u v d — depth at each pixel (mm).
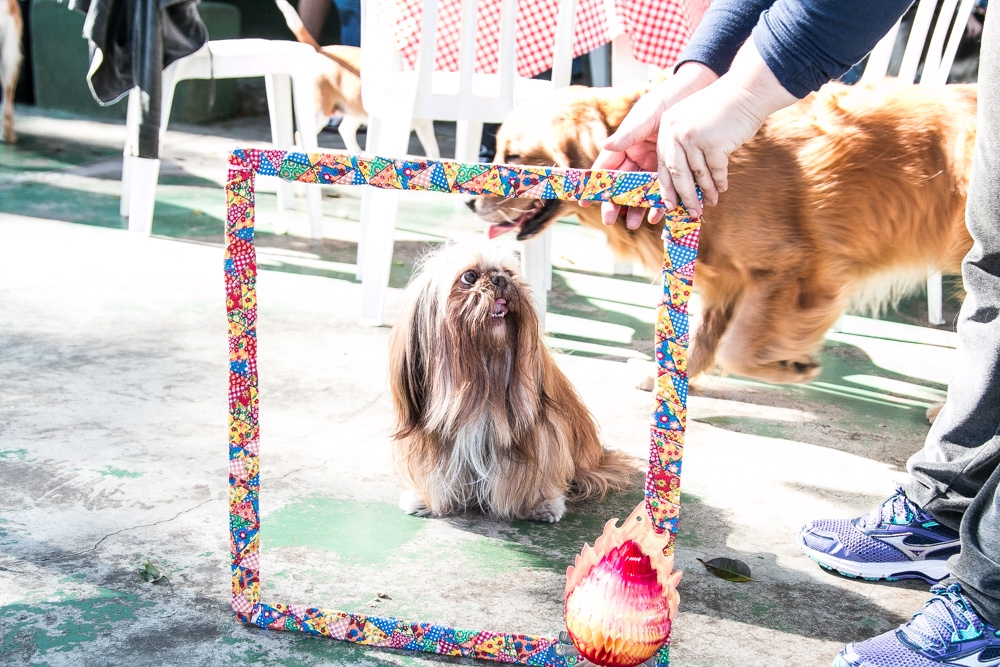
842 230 3031
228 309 1924
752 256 3078
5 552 2314
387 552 2432
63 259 4832
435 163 1808
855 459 3123
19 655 1932
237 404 1970
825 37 1704
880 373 4016
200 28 5117
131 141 5453
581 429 2828
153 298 4348
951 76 6145
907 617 2215
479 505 2686
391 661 1977
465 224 6031
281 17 10156
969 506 1912
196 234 5426
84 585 2193
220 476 2781
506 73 3859
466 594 2242
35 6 8906
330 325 4152
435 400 2520
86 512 2533
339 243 5520
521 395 2537
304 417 3238
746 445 3199
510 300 2449
